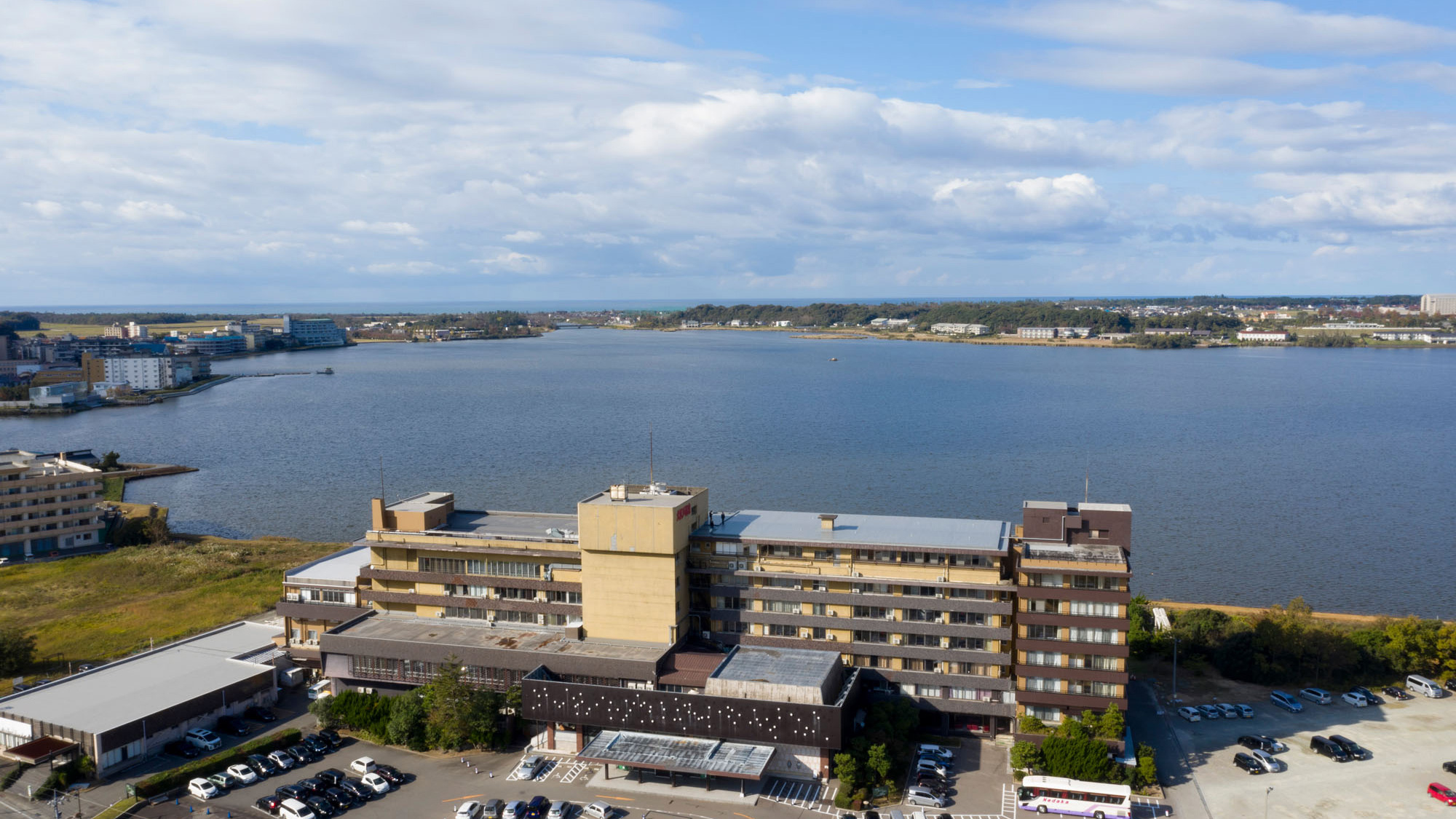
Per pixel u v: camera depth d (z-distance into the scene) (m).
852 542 132.12
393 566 146.38
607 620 133.50
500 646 131.25
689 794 112.12
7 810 108.25
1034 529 130.75
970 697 126.69
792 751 116.56
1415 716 134.00
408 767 120.31
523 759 121.88
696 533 137.62
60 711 124.44
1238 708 134.50
